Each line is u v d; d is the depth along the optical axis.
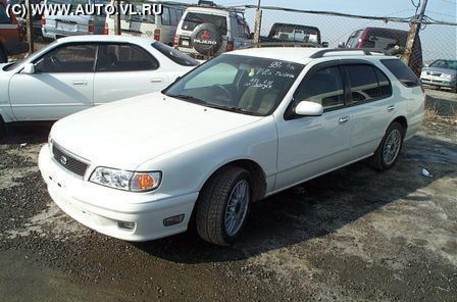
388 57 6.10
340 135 4.89
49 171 3.67
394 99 5.86
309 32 15.58
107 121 3.90
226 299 3.20
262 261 3.68
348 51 5.41
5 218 4.07
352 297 3.34
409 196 5.35
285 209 4.69
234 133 3.75
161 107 4.29
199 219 3.64
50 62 6.41
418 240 4.28
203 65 5.14
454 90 20.39
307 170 4.59
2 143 6.20
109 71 6.60
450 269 3.83
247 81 4.55
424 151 7.47
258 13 11.27
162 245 3.78
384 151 5.98
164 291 3.22
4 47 10.76
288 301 3.23
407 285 3.55
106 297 3.12
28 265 3.41
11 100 6.22
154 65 6.81
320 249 3.95
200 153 3.46
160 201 3.26
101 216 3.29
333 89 4.83
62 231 3.91
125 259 3.56
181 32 12.43
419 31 10.30
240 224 3.94
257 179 4.07
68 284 3.22
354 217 4.64
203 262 3.60
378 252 3.99
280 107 4.18
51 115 6.46
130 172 3.22
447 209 5.05
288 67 4.59
